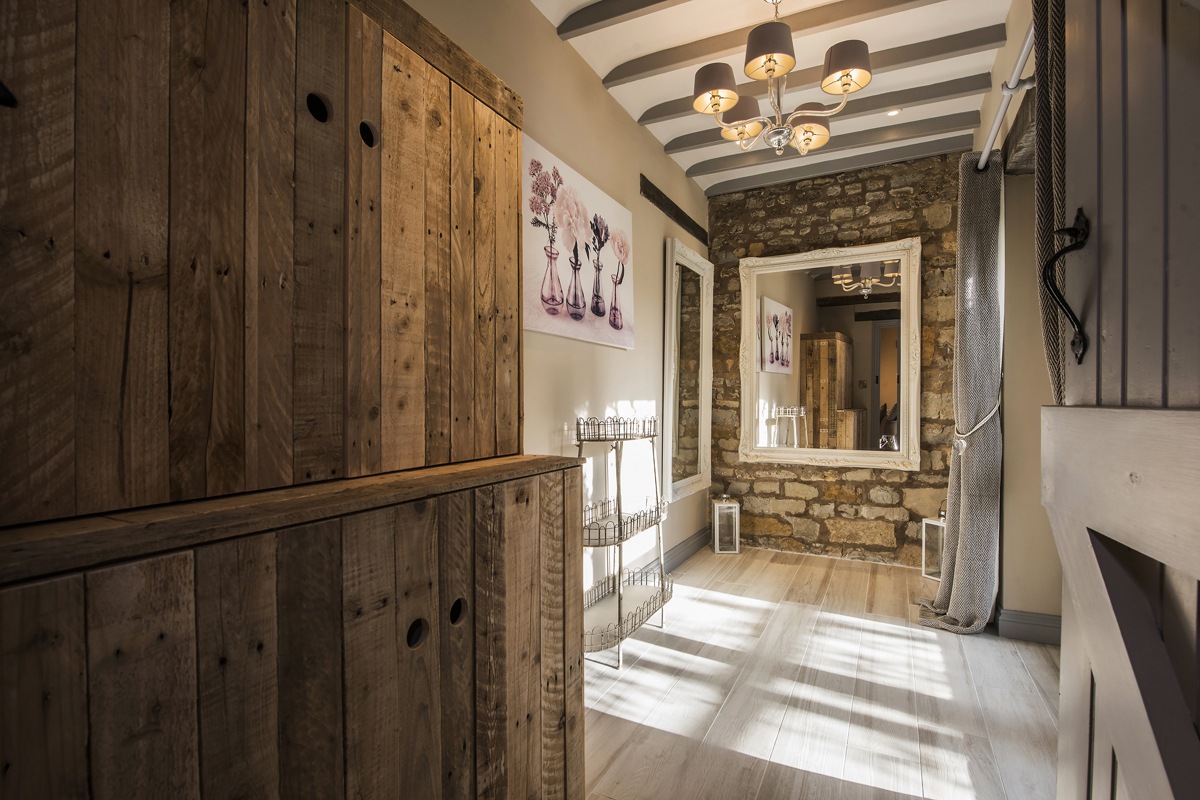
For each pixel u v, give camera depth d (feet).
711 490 16.01
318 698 3.00
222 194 3.17
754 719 7.25
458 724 3.92
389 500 3.40
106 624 2.20
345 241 3.89
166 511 2.81
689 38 9.58
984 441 9.94
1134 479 2.50
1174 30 2.29
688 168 14.61
